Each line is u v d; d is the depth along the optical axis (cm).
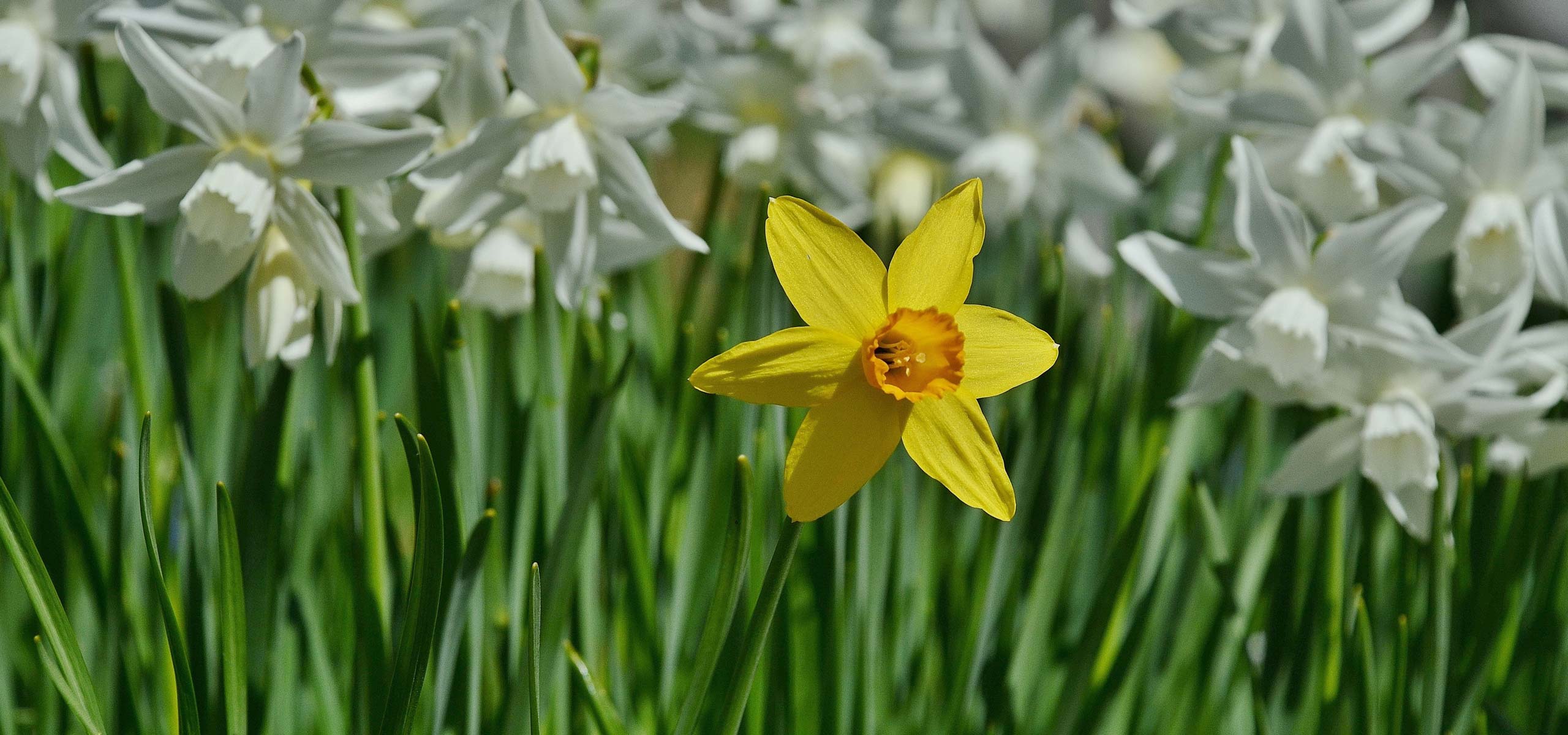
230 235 90
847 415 83
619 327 117
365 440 91
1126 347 115
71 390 105
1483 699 95
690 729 86
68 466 94
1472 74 102
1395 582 99
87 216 103
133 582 93
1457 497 96
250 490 90
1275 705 96
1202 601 100
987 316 83
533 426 94
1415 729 93
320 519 97
